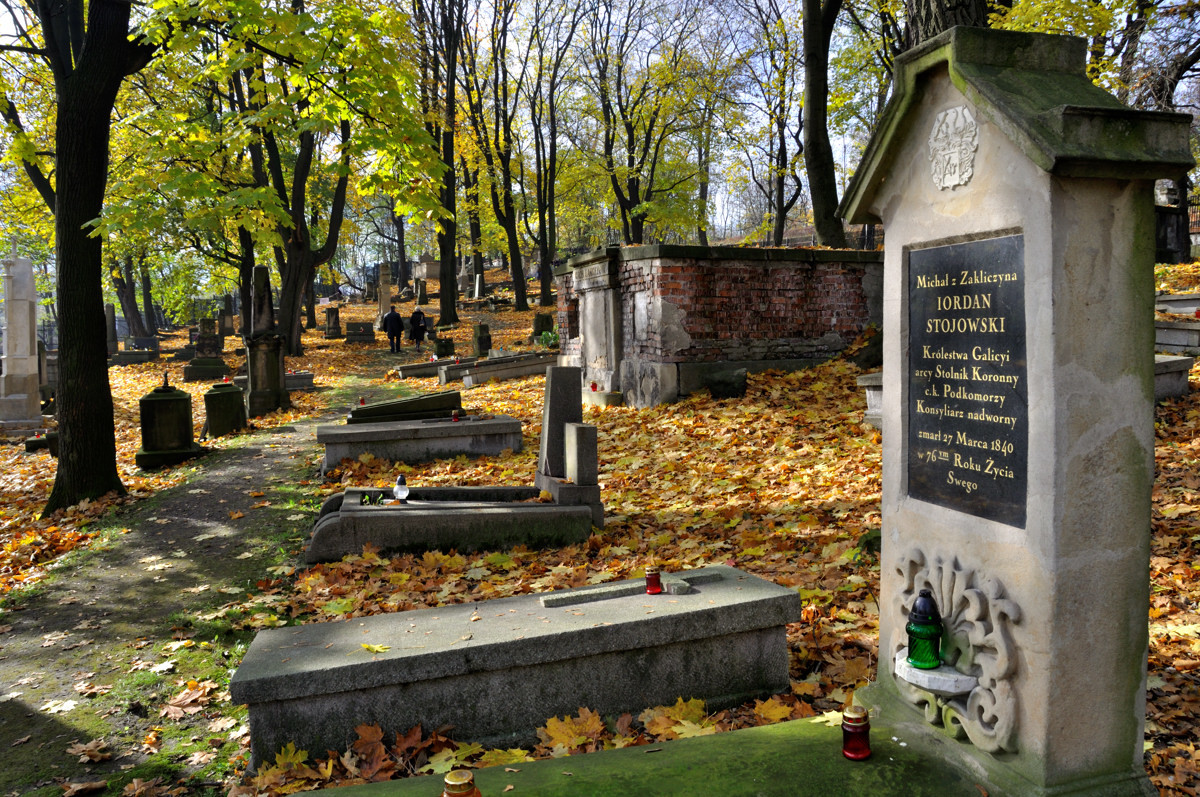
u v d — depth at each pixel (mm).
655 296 11648
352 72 9391
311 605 5547
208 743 3809
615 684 3754
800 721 3238
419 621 4012
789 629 4492
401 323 27359
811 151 14602
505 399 14367
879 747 2938
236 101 20031
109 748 3811
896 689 3273
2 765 3693
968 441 2852
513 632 3707
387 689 3506
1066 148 2330
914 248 3117
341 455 9719
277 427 14000
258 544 7164
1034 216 2480
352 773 3320
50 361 21047
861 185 3312
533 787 2752
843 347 12719
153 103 19609
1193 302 11055
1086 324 2469
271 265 32344
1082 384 2469
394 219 53094
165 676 4582
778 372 11883
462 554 6500
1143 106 16688
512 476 8867
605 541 6543
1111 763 2635
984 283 2754
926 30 9461
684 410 10945
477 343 22312
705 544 6219
